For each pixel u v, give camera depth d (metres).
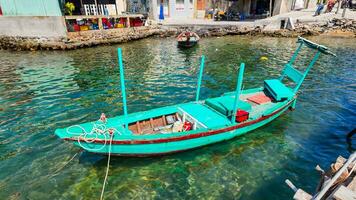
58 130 7.62
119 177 7.82
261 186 7.49
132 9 46.66
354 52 24.59
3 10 27.25
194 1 46.69
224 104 9.98
